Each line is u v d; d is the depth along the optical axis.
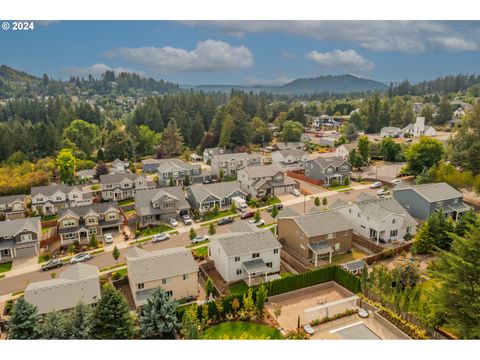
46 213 65.50
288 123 121.88
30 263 46.81
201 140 122.06
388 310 31.27
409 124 137.12
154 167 93.25
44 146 102.50
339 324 30.89
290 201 66.38
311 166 80.06
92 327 27.44
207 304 31.19
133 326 28.88
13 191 75.75
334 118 176.38
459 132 74.06
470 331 24.39
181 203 60.69
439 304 26.36
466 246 26.53
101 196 72.31
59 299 31.53
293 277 35.88
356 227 49.56
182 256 36.78
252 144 125.38
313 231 42.66
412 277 34.91
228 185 66.38
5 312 35.19
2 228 48.84
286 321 31.69
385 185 75.19
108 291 28.47
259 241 40.00
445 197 52.81
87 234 52.41
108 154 102.31
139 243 50.69
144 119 134.25
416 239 43.28
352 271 38.59
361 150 91.81
